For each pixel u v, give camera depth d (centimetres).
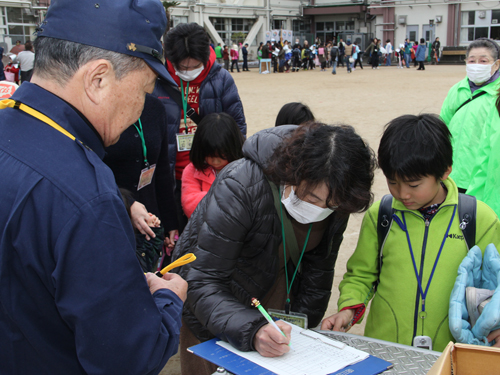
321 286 189
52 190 93
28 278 95
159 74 109
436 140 154
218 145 257
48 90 103
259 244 161
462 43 2923
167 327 108
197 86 336
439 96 1319
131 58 105
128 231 102
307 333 144
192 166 288
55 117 100
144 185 251
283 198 155
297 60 2772
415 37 3078
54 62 101
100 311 94
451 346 111
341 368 124
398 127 160
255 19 3194
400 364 130
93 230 93
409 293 173
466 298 154
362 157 133
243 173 157
